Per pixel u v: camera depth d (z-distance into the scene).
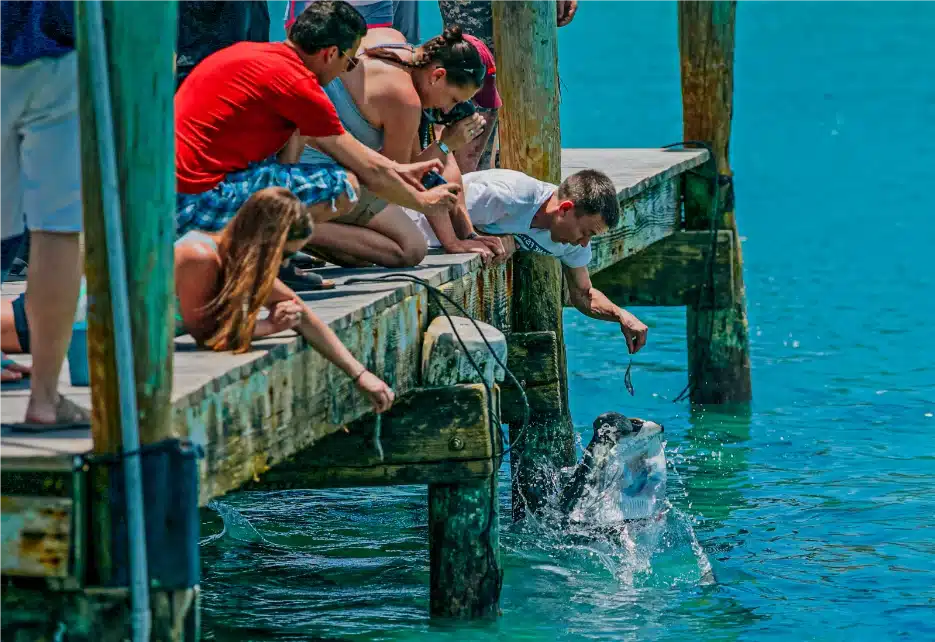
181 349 12.73
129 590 10.08
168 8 9.73
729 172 29.75
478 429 15.74
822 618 17.50
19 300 13.59
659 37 83.56
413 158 18.86
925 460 24.75
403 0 24.00
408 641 16.47
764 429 26.98
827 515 21.70
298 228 12.59
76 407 11.10
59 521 10.01
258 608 17.66
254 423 12.30
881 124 61.62
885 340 32.88
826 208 47.59
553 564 19.52
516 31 20.44
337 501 22.72
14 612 10.20
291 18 21.30
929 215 46.22
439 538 16.56
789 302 36.25
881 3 92.56
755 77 72.75
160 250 9.96
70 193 11.21
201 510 21.98
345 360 13.34
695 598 18.25
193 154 14.71
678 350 33.38
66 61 11.36
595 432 21.17
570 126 61.97
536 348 21.12
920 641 16.73
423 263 17.94
